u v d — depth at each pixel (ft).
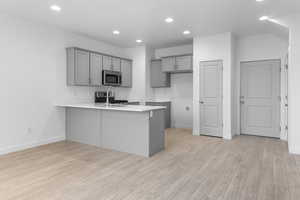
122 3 9.81
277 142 13.62
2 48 10.79
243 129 16.19
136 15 11.36
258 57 15.21
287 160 9.92
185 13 11.07
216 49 15.10
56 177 7.97
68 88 14.48
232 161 9.85
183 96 19.39
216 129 15.34
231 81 14.76
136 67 19.39
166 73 19.13
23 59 11.75
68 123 14.29
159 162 9.75
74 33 14.85
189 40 16.98
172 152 11.40
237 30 14.16
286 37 13.52
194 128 16.25
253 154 10.96
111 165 9.32
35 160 9.97
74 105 13.04
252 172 8.46
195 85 16.14
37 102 12.53
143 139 10.76
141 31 14.40
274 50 14.61
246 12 10.90
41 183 7.43
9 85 11.12
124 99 19.67
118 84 17.38
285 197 6.43
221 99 15.03
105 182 7.54
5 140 11.01
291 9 10.43
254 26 13.23
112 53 18.61
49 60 13.19
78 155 10.82
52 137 13.52
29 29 12.06
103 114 12.35
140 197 6.48
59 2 9.69
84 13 11.07
